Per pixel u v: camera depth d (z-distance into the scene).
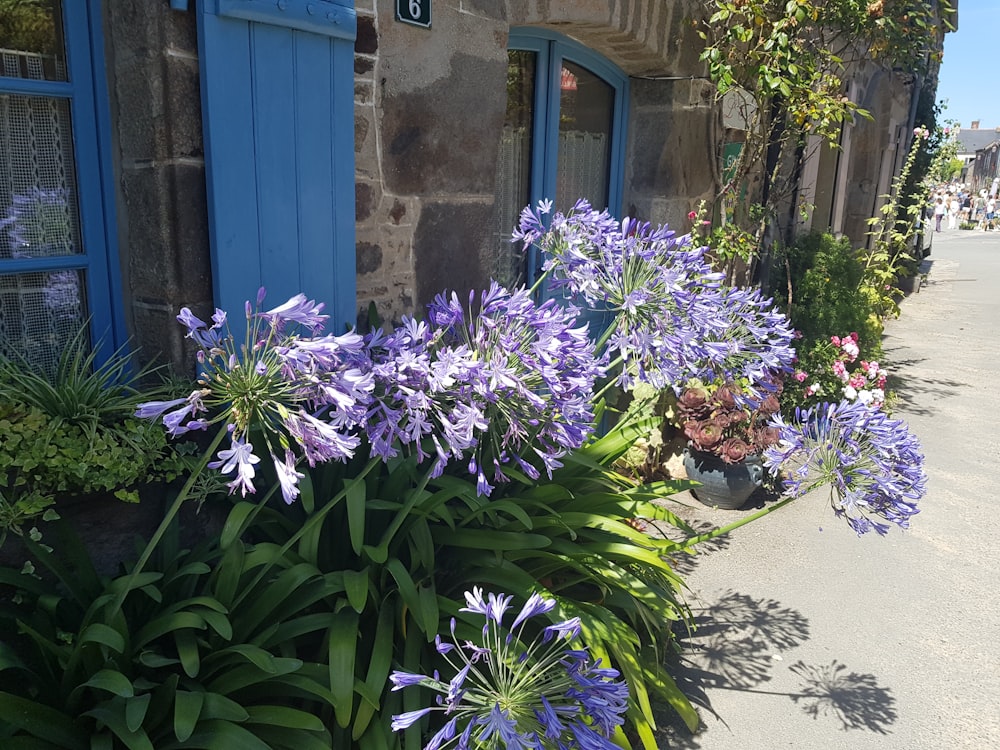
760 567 3.83
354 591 2.14
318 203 2.67
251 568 2.20
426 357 1.92
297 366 1.62
